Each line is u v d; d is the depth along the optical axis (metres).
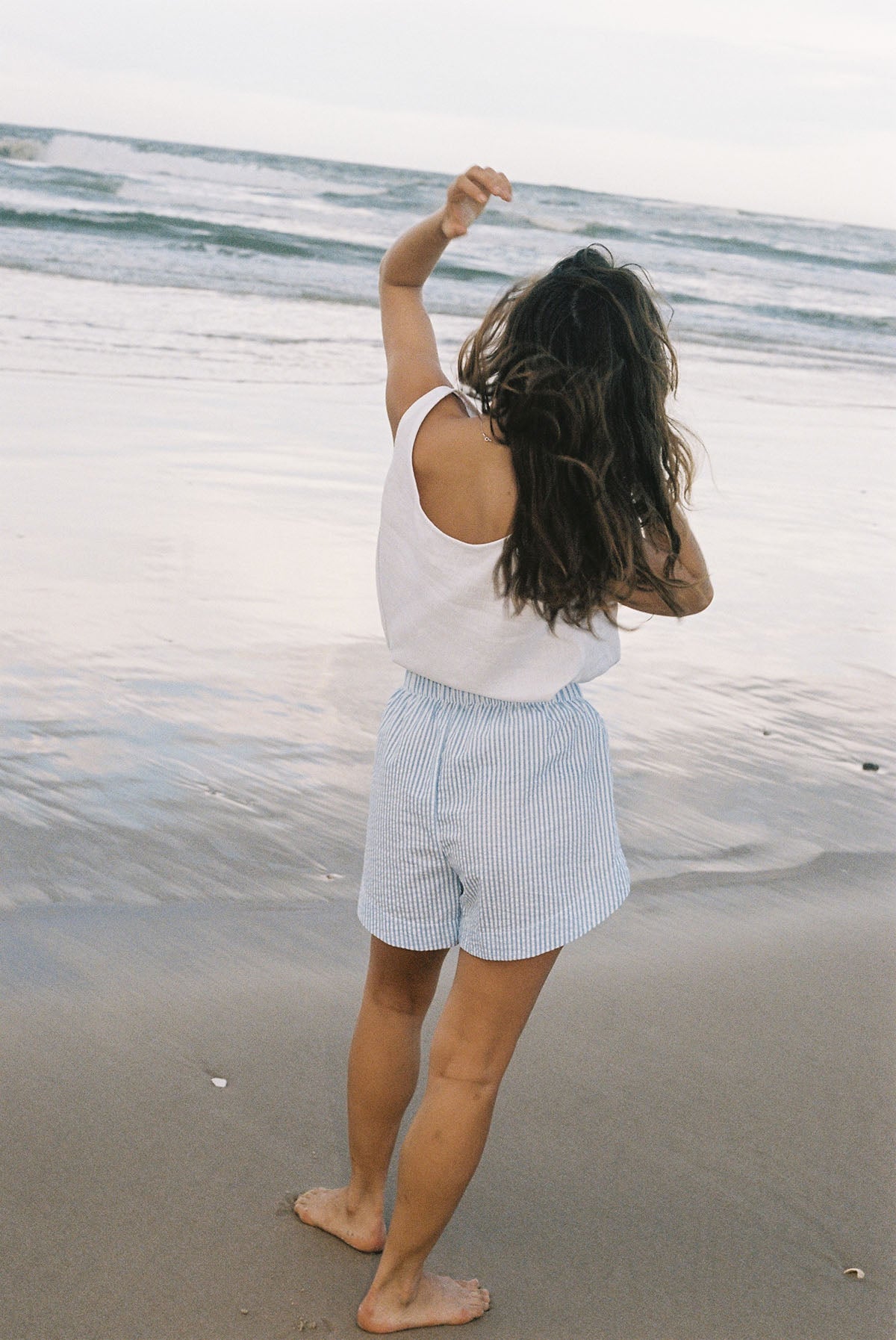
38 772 3.62
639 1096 2.48
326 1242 2.03
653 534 1.69
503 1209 2.15
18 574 5.25
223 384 10.12
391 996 1.98
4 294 12.93
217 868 3.23
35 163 23.27
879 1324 1.93
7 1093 2.29
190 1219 2.04
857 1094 2.53
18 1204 2.02
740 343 17.73
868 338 19.61
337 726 4.19
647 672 5.07
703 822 3.82
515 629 1.70
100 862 3.19
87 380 9.51
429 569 1.70
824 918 3.31
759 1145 2.35
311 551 6.04
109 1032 2.51
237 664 4.60
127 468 7.20
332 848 3.42
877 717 4.87
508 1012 1.81
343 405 9.89
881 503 8.60
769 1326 1.92
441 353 12.61
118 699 4.19
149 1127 2.24
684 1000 2.85
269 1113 2.32
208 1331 1.82
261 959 2.85
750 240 27.84
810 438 10.83
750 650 5.48
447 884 1.83
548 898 1.76
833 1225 2.15
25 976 2.67
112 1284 1.88
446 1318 1.88
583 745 1.79
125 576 5.39
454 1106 1.80
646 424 1.63
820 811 3.99
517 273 20.12
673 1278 2.01
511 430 1.60
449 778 1.76
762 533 7.46
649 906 3.30
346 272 18.11
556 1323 1.91
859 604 6.30
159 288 14.91
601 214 27.72
